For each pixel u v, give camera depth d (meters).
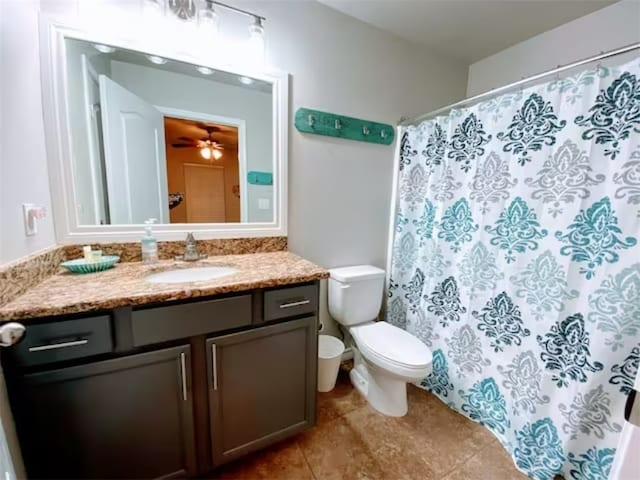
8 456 0.69
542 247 1.20
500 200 1.35
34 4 1.01
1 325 0.74
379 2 1.53
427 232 1.75
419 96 1.98
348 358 2.01
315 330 1.25
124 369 0.90
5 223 0.81
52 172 1.10
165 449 1.00
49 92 1.07
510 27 1.71
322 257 1.79
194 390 1.03
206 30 1.28
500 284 1.37
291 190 1.63
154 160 1.34
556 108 1.14
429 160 1.73
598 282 1.05
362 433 1.40
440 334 1.68
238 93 1.44
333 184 1.76
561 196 1.14
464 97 2.18
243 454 1.16
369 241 1.96
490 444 1.35
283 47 1.49
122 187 1.29
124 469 0.95
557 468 1.13
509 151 1.31
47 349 0.79
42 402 0.82
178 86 1.34
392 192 2.00
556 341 1.16
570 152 1.10
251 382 1.13
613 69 1.00
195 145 1.41
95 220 1.25
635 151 0.95
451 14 1.61
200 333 1.00
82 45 1.15
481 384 1.47
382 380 1.52
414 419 1.50
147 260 1.25
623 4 1.44
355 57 1.70
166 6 1.22
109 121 1.24
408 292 1.92
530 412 1.24
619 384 1.02
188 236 1.36
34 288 0.92
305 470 1.20
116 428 0.92
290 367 1.21
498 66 2.00
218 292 0.99
